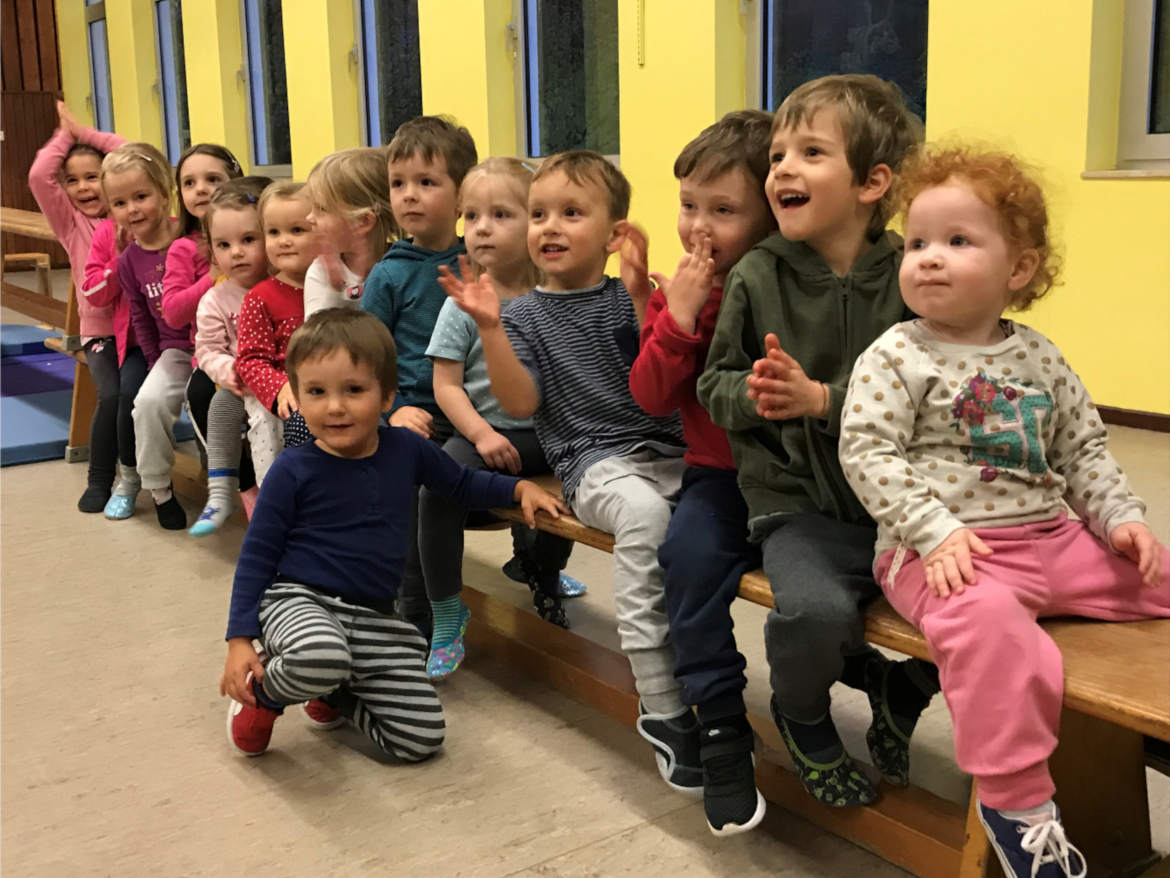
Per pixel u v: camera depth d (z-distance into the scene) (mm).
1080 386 1566
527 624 2500
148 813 1886
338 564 2049
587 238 2186
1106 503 1510
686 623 1714
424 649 2127
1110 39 4059
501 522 2508
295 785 1975
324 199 2863
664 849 1745
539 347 2203
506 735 2145
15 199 11008
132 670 2471
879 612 1548
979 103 4375
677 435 2209
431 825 1828
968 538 1411
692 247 1902
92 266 3881
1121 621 1479
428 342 2615
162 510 3586
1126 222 4066
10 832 1833
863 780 1710
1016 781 1326
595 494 1986
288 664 1913
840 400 1606
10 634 2686
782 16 5266
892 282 1696
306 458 2070
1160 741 1649
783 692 1655
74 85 11516
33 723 2223
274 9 8867
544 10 6508
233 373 3102
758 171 1846
